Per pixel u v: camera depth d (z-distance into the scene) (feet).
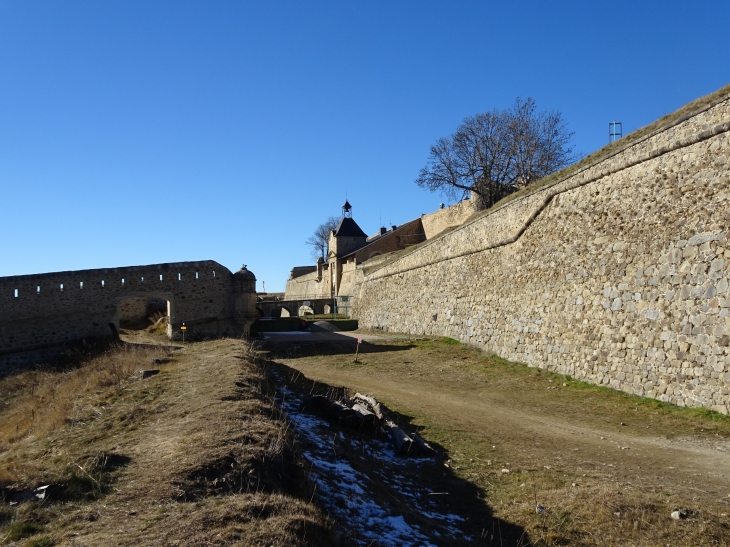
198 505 20.97
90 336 109.40
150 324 141.59
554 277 70.03
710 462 35.58
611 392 56.18
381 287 139.23
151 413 37.29
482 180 169.99
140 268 113.39
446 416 50.37
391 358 88.07
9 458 32.35
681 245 50.90
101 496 22.84
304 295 295.07
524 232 78.48
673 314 50.80
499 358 79.46
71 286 109.29
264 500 21.31
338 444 35.70
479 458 37.68
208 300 116.88
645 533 25.48
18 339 105.91
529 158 163.84
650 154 55.57
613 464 35.91
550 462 36.65
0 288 105.70
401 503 28.68
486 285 88.17
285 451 27.27
